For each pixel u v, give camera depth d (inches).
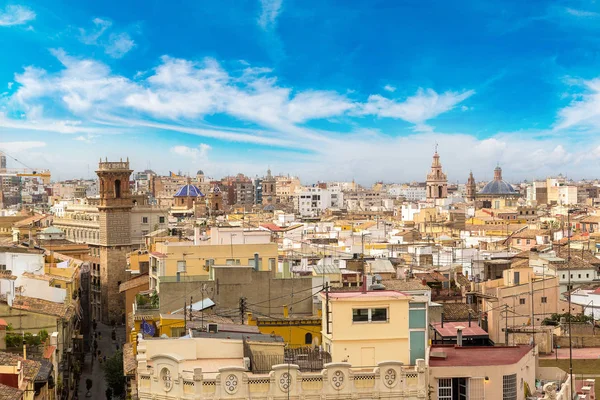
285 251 5590.6
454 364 2365.9
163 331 2901.1
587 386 2974.9
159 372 2181.3
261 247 4126.5
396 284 3794.3
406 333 2458.2
